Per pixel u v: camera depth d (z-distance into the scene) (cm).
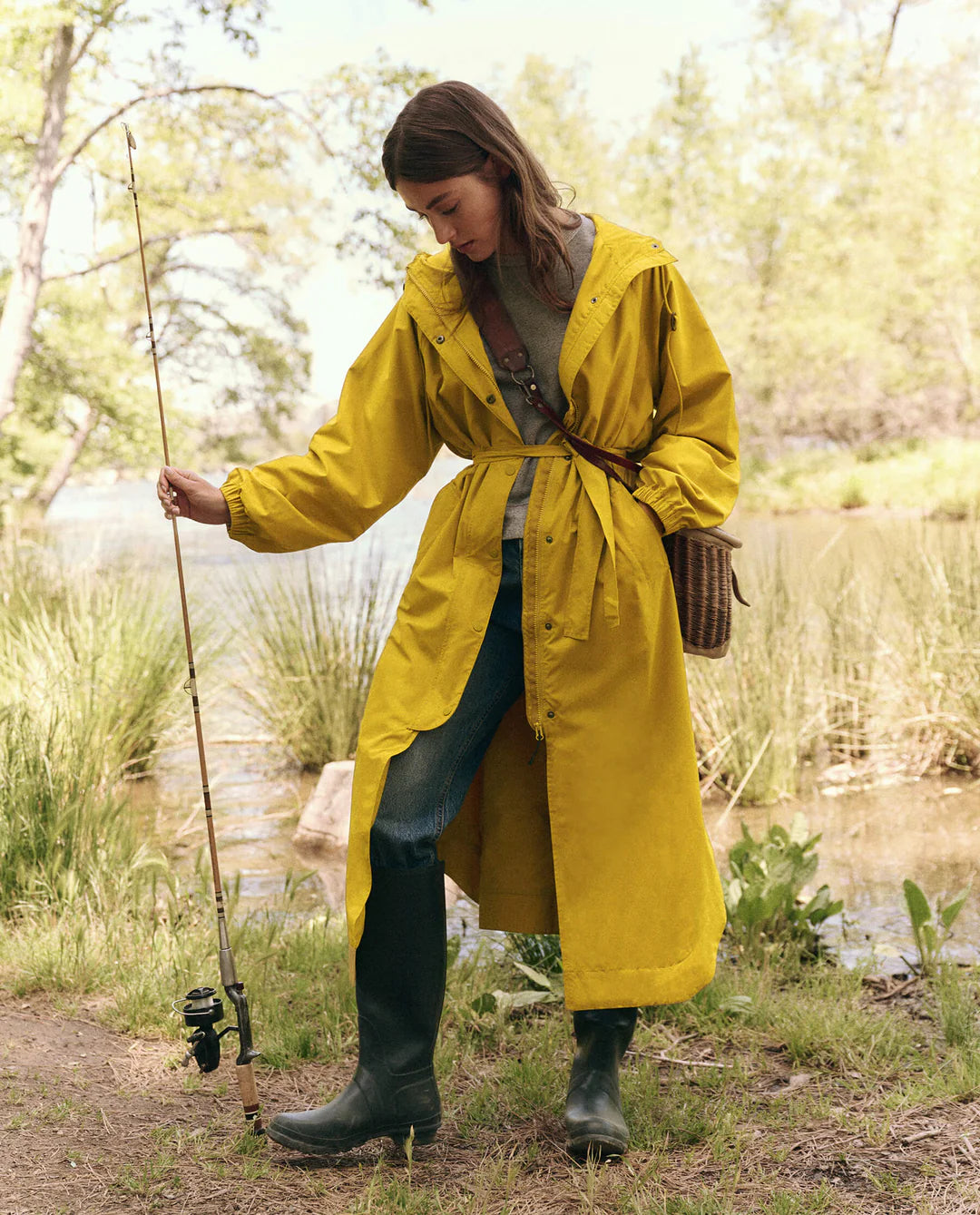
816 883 386
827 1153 200
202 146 1652
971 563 575
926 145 2764
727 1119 211
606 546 199
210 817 210
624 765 201
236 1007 209
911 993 285
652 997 199
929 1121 209
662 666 204
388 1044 201
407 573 741
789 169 3009
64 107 1386
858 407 2833
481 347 201
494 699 206
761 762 504
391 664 205
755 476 2638
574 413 202
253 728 658
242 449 2298
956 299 2714
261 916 362
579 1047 212
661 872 202
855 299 2850
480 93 191
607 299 197
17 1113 218
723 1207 182
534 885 221
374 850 198
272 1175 197
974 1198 182
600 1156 199
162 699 587
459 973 291
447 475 3066
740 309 2988
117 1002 273
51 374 1812
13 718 400
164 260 2089
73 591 651
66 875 343
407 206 194
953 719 536
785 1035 252
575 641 200
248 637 643
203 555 1272
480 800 226
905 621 580
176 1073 241
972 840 430
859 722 569
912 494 2227
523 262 197
